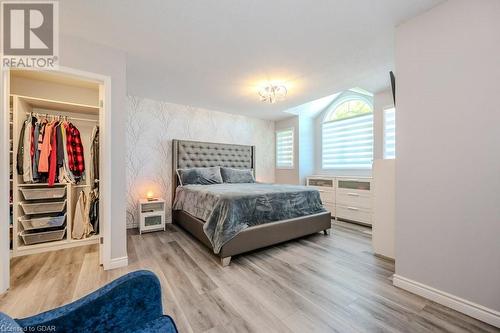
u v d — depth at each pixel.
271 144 5.30
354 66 2.48
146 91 3.26
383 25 1.75
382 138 3.53
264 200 2.59
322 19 1.67
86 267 2.07
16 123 2.32
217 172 3.97
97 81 2.02
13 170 2.31
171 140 3.87
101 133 2.10
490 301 1.32
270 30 1.80
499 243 1.29
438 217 1.53
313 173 5.00
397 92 1.74
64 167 2.59
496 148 1.30
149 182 3.63
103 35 1.86
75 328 0.69
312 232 2.93
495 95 1.30
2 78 1.62
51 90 2.73
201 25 1.73
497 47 1.29
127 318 0.78
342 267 2.10
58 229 2.60
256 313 1.42
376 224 2.40
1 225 1.62
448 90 1.48
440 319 1.37
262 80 2.86
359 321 1.35
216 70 2.56
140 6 1.51
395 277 1.77
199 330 1.27
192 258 2.30
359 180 3.69
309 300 1.57
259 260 2.26
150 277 0.84
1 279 1.63
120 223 2.08
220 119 4.47
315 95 3.47
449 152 1.48
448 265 1.49
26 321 0.64
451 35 1.46
